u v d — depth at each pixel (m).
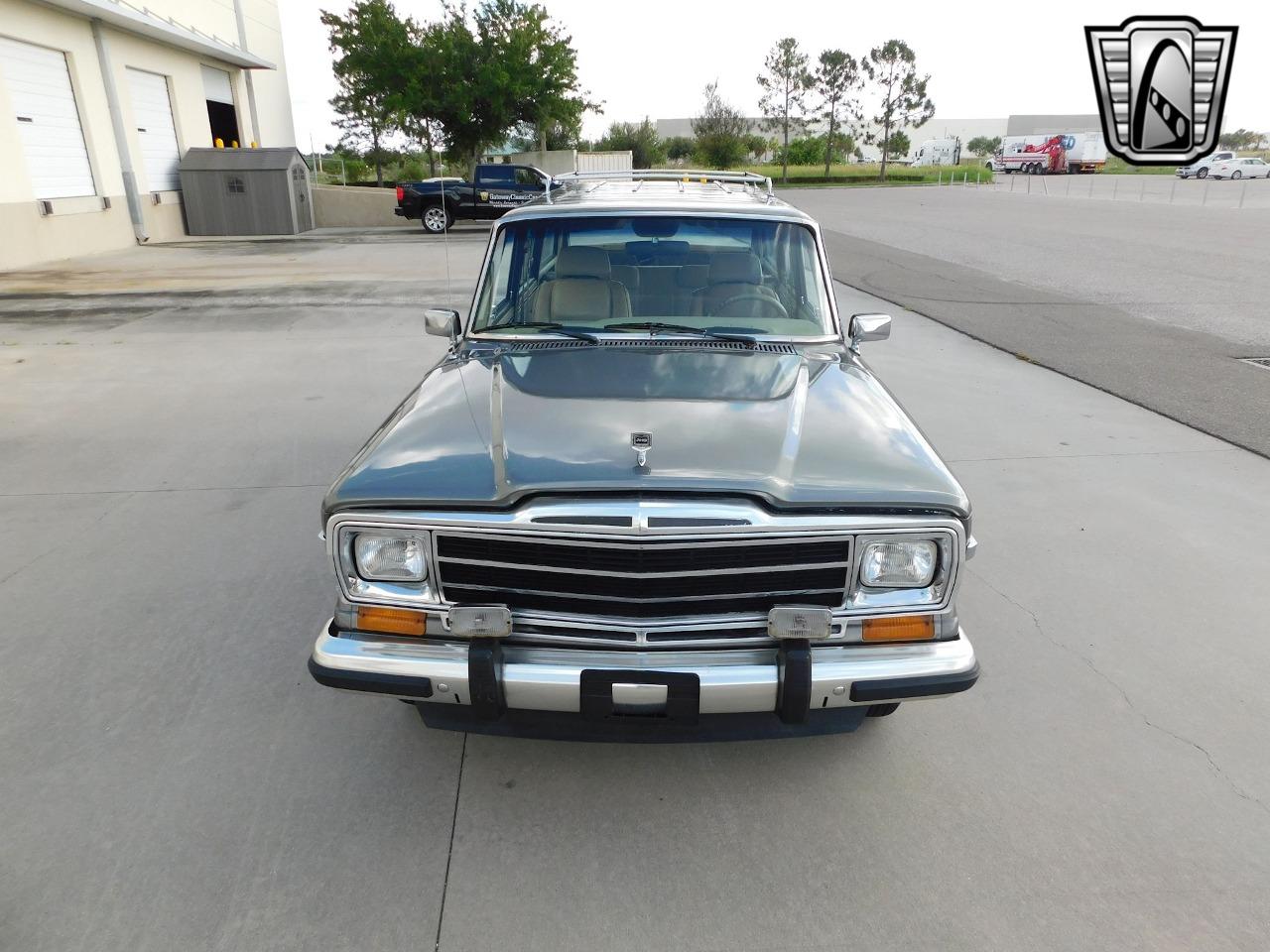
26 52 14.41
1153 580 4.20
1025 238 19.58
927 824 2.69
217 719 3.13
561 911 2.37
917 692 2.43
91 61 16.27
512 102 28.42
